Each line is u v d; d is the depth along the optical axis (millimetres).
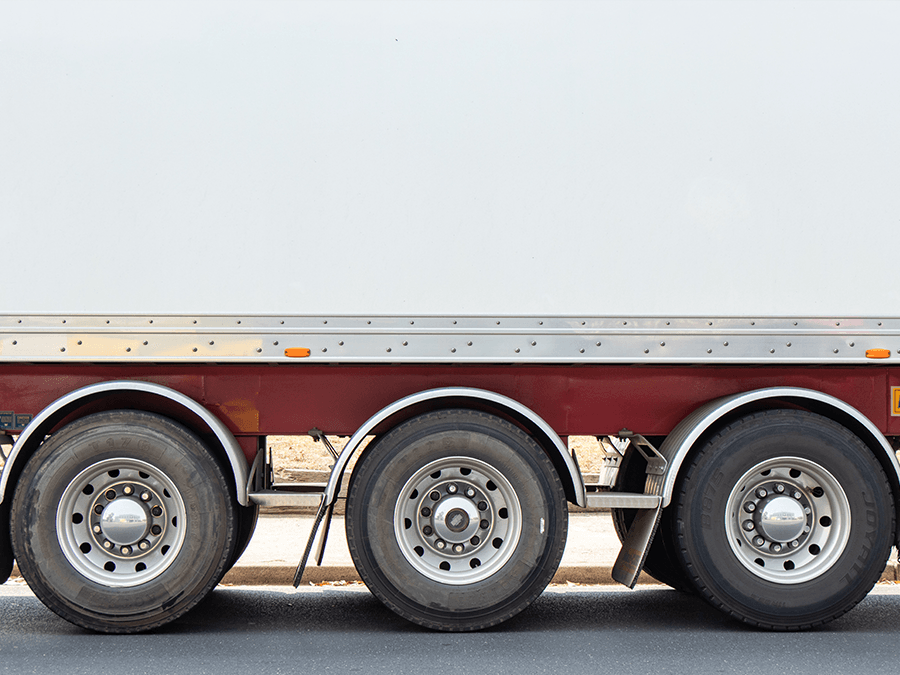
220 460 4805
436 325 4719
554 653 4406
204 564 4602
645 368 5016
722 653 4422
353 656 4332
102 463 4609
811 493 4910
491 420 4723
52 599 4578
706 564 4758
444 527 4695
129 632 4668
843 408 4883
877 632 4883
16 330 4641
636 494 4820
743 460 4781
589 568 6566
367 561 4645
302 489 5281
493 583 4648
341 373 4941
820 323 4797
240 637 4707
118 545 4629
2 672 4074
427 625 4680
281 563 6605
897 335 4812
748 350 4777
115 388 4691
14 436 5055
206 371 4906
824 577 4777
